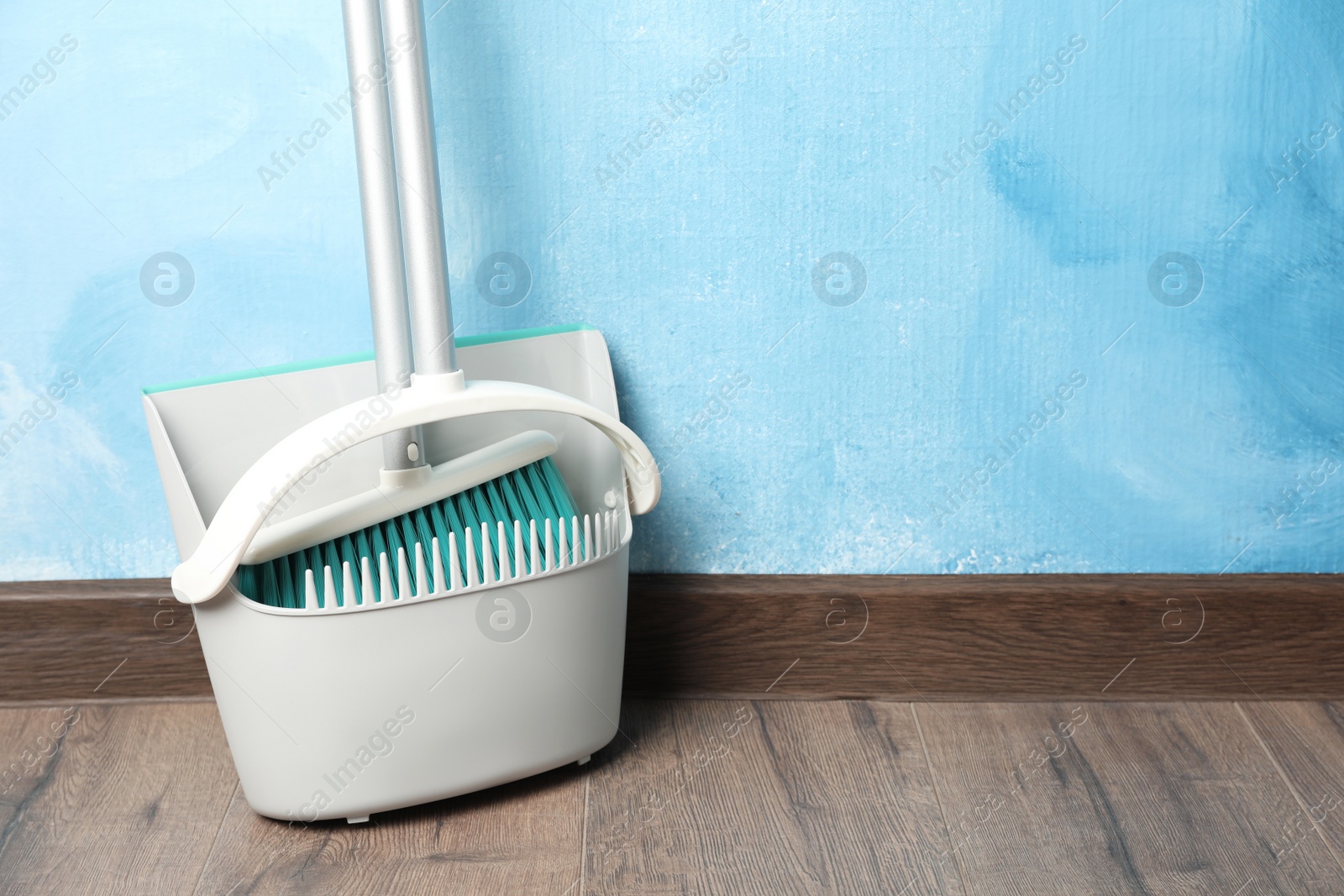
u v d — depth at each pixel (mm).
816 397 747
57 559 763
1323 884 585
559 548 638
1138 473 759
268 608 573
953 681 780
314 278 715
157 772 697
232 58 680
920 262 722
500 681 624
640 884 590
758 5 682
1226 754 710
